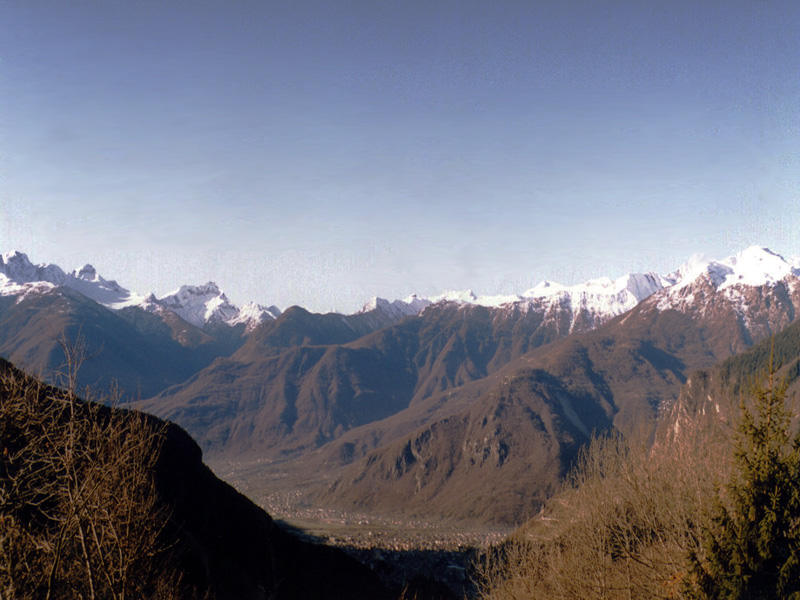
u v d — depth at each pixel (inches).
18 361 892.0
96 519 856.3
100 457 862.5
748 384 974.4
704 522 944.3
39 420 838.5
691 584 892.0
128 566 860.6
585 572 1135.6
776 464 862.5
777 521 850.1
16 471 828.0
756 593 842.8
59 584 800.9
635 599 996.6
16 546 764.0
